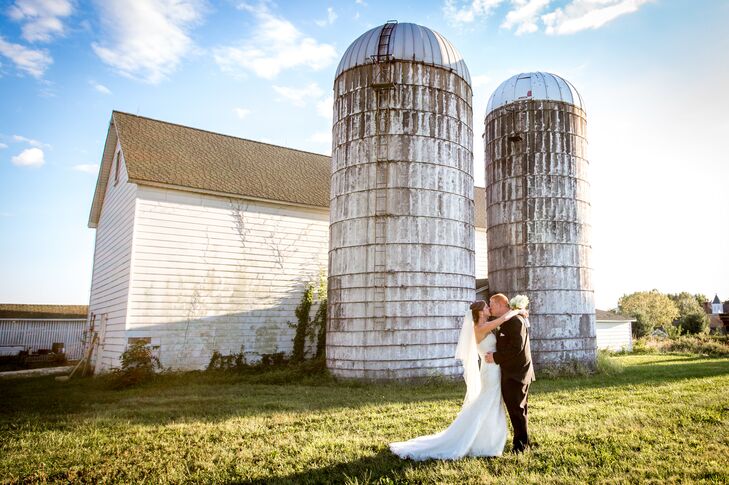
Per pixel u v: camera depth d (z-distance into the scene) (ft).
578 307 55.11
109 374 49.11
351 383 42.78
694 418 24.70
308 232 64.75
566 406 29.19
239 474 17.40
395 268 44.60
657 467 16.89
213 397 36.29
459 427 19.21
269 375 48.62
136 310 51.75
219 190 57.67
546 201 56.08
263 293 59.98
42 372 73.05
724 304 258.98
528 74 60.39
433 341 44.45
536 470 16.96
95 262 75.10
